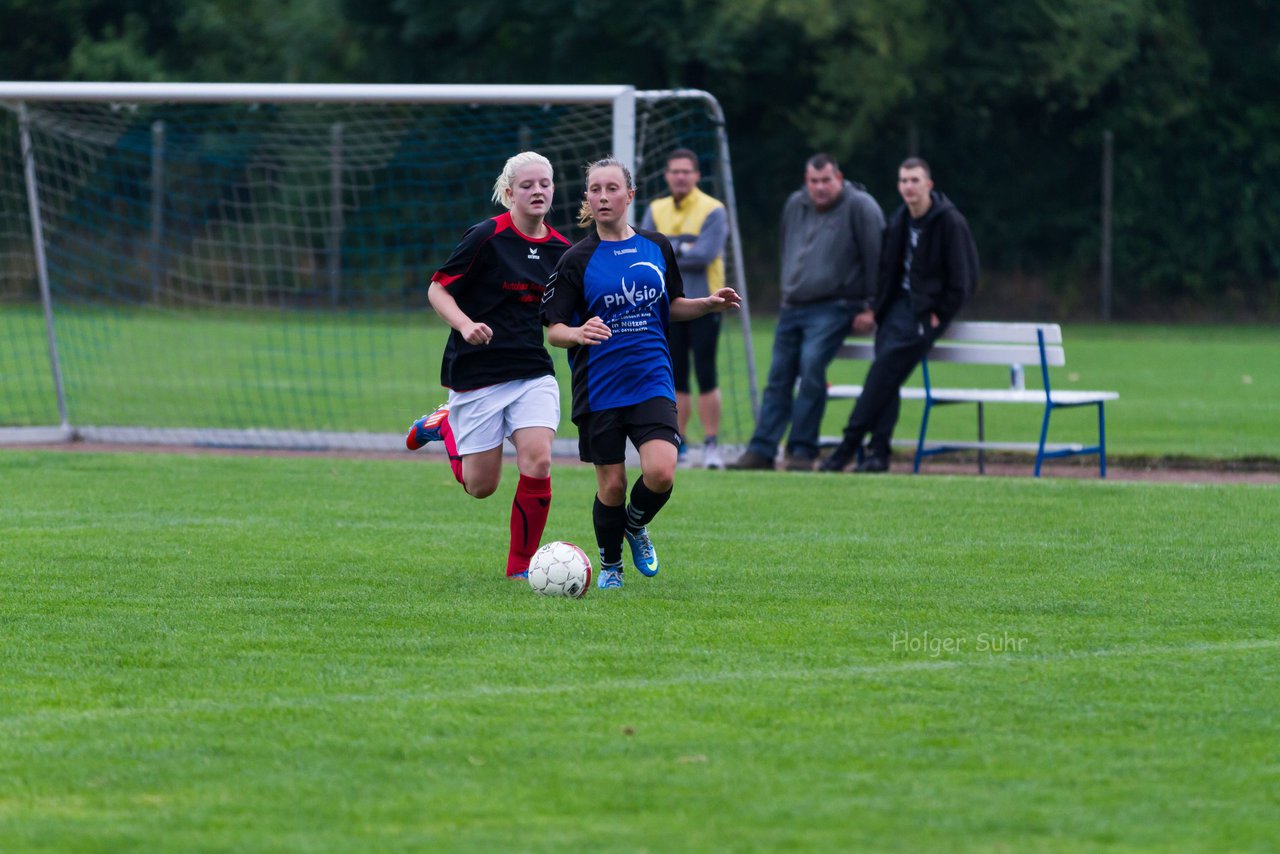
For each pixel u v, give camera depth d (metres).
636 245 22.80
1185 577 24.61
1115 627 21.05
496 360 24.17
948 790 14.40
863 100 102.25
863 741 15.86
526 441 24.20
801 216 39.53
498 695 17.58
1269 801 14.12
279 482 35.88
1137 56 107.94
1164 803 14.07
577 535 29.00
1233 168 108.50
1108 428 49.03
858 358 41.53
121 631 20.70
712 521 30.38
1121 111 107.25
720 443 45.53
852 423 39.00
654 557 24.23
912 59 101.88
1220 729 16.28
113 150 90.69
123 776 14.80
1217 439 45.78
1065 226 107.38
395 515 31.12
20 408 54.16
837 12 99.94
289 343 79.44
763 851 12.91
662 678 18.33
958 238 37.88
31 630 20.78
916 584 24.06
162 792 14.37
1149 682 18.11
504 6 103.88
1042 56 102.50
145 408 54.56
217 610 22.03
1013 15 102.75
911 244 38.38
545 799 14.16
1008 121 108.31
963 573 24.97
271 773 14.88
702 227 38.38
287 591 23.44
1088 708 17.05
